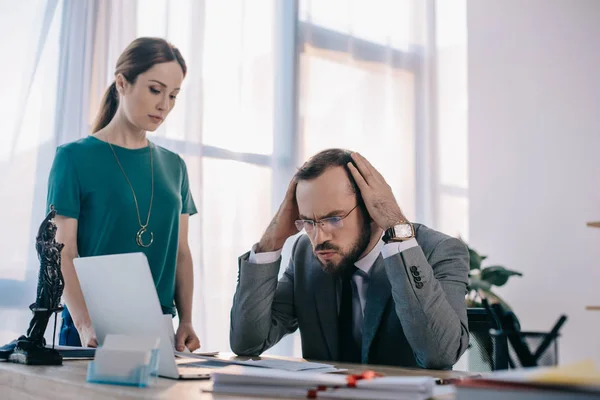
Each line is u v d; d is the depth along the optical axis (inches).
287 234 67.4
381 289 61.7
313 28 154.3
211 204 133.0
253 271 67.3
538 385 23.4
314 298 66.5
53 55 114.3
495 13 176.4
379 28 165.5
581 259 157.3
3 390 47.9
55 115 113.3
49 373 45.0
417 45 171.0
